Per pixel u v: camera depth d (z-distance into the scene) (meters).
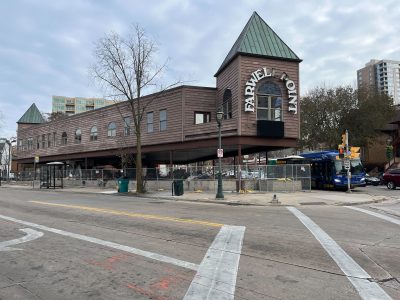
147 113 33.41
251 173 27.45
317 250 8.00
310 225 11.48
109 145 38.41
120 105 37.00
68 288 5.73
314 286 5.68
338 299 5.16
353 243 8.73
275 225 11.46
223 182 27.81
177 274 6.35
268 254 7.67
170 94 31.25
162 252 7.93
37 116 59.97
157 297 5.29
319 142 51.56
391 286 5.69
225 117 28.92
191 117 30.23
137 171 28.19
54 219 13.40
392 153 51.91
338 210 16.44
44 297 5.36
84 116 42.50
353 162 30.16
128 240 9.27
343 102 49.03
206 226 11.24
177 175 30.27
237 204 19.61
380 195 25.38
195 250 8.08
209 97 30.75
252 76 26.30
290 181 27.64
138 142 28.41
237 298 5.21
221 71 29.88
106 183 36.78
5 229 11.31
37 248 8.54
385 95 52.06
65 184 42.81
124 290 5.60
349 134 49.00
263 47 27.06
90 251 8.14
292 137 27.20
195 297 5.26
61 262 7.26
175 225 11.48
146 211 15.52
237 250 8.03
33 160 53.44
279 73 27.12
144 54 28.80
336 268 6.64
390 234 9.95
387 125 51.94
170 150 31.61
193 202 21.05
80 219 13.24
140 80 28.48
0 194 28.64
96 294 5.45
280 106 27.19
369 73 84.12
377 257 7.42
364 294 5.34
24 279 6.21
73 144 44.19
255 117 26.50
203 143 29.02
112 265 6.98
